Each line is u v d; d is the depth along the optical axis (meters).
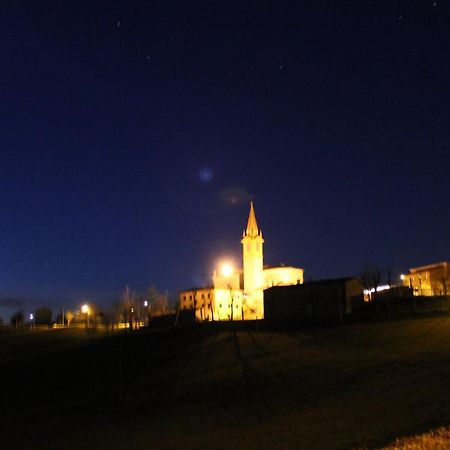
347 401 43.06
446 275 117.00
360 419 36.06
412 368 51.97
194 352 82.12
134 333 123.62
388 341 69.50
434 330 71.88
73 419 51.25
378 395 43.31
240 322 112.75
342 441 30.62
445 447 22.41
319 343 74.94
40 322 186.12
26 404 62.97
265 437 35.28
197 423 42.94
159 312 165.75
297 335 84.50
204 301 165.00
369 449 25.75
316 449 29.78
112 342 110.31
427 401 37.91
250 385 55.41
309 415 40.16
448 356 55.47
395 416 34.97
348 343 72.19
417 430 28.38
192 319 137.25
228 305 165.88
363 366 56.19
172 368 72.38
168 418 46.34
